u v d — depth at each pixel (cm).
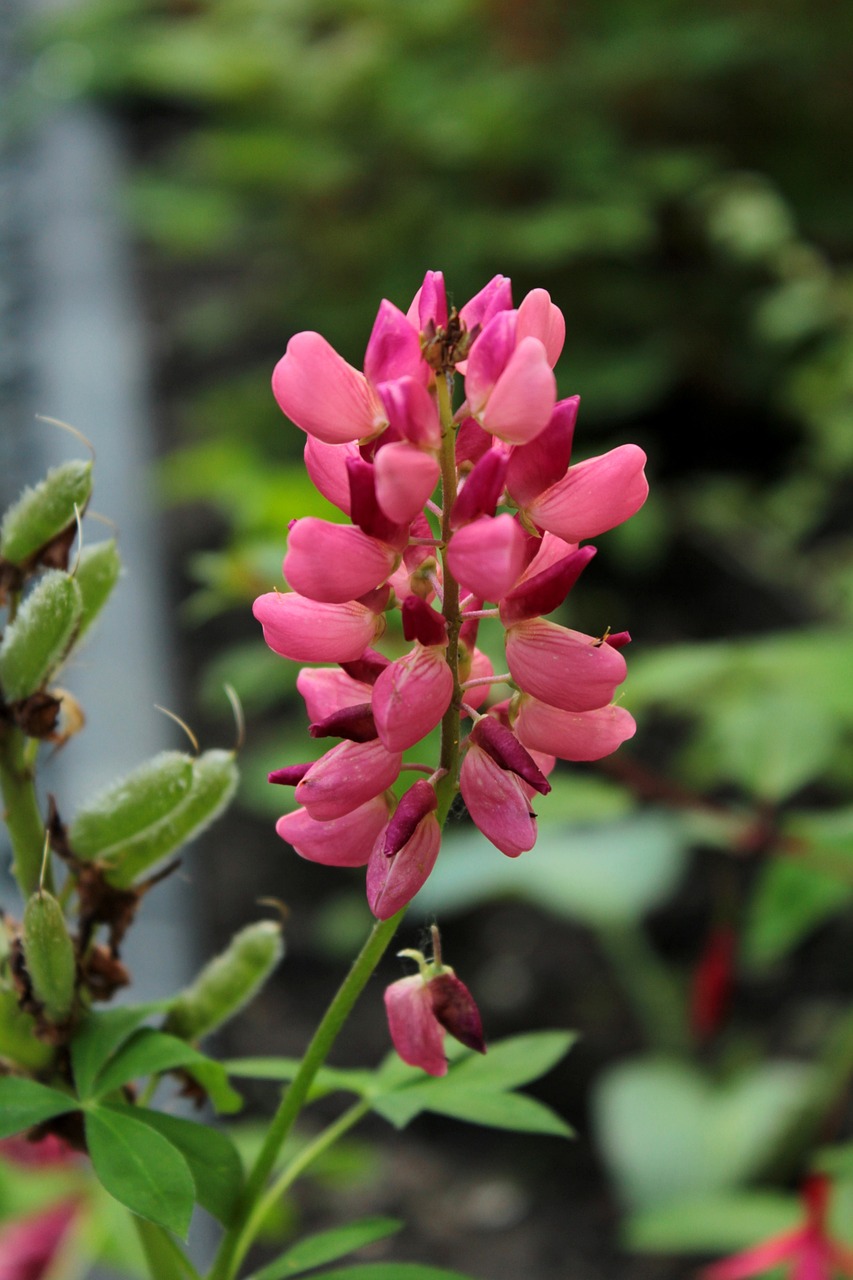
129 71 285
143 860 62
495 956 133
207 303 247
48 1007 61
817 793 144
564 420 57
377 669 59
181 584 176
